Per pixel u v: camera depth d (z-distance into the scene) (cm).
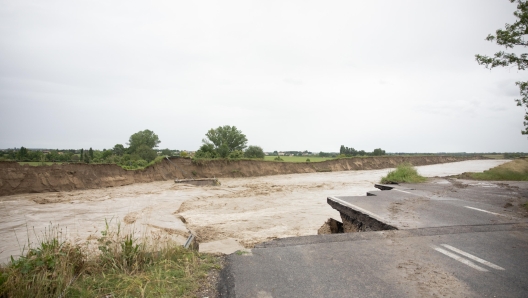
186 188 2428
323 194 2125
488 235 636
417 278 430
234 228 1173
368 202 1023
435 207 934
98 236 914
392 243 588
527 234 641
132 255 479
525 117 1027
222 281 431
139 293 387
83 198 1856
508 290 394
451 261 494
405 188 1364
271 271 459
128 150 5056
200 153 4250
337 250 550
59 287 373
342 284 413
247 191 2288
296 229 1164
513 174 1777
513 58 1006
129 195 2020
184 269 463
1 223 1177
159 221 1124
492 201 1030
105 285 406
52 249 456
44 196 1923
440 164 6612
